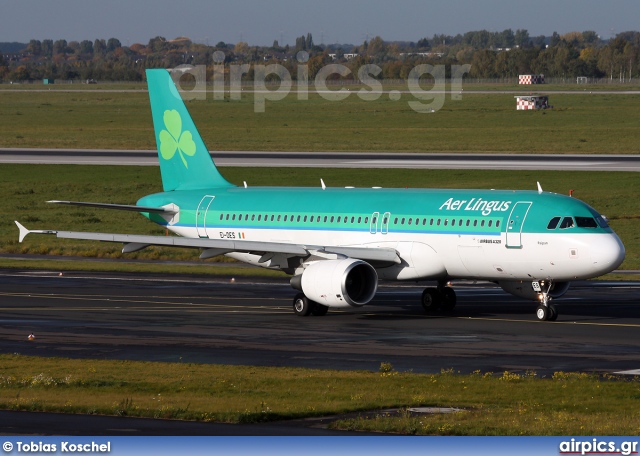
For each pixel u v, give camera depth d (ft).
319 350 360.48
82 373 307.99
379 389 278.46
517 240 431.84
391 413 248.11
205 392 274.16
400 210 469.16
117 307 479.41
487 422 235.20
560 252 422.82
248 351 358.23
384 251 460.55
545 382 290.35
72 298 510.17
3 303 489.26
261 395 269.44
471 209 449.89
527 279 441.68
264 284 577.43
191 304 492.95
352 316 456.45
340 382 289.33
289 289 555.69
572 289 558.56
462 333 402.72
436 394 271.69
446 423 233.55
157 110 559.79
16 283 569.64
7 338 385.91
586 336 393.50
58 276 604.49
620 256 419.74
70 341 379.55
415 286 576.61
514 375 301.22
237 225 517.96
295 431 228.43
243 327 419.54
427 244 456.45
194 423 236.02
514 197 447.83
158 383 288.30
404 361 337.11
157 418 241.14
